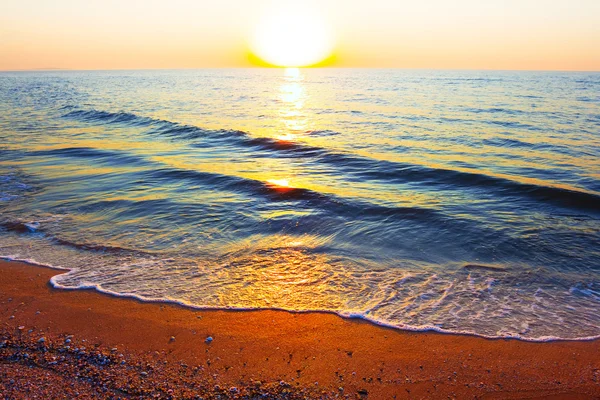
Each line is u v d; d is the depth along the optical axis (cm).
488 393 415
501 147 1667
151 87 7069
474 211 916
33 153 1554
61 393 403
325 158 1452
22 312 556
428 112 2956
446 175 1196
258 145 1709
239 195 1035
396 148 1655
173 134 2041
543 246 740
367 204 952
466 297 588
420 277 646
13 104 3744
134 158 1463
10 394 400
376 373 443
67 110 3225
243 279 643
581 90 5409
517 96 4384
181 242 779
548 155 1508
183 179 1177
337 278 645
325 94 5219
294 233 817
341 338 501
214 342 494
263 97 4750
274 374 440
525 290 605
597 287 611
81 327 521
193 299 586
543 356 466
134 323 531
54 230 834
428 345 488
